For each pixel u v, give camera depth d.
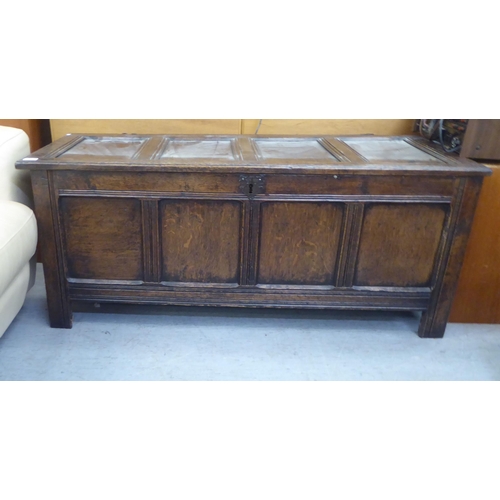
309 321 2.10
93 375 1.72
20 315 2.06
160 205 1.77
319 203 1.76
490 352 1.94
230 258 1.86
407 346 1.96
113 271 1.88
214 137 2.16
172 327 2.02
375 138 2.21
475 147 1.86
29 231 1.73
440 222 1.80
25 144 1.95
